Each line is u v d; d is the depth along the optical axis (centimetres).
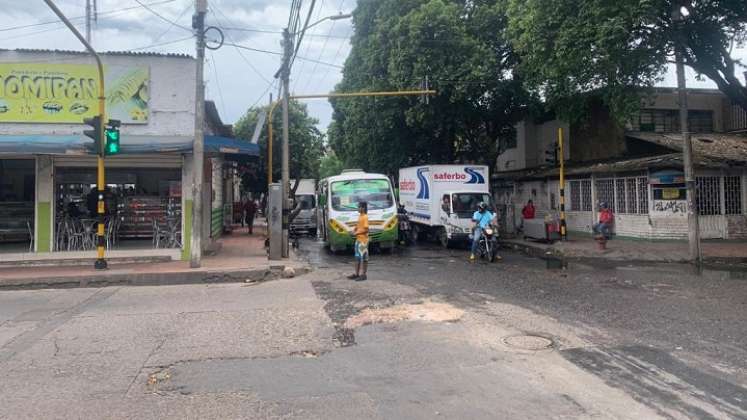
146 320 829
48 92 1420
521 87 2331
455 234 1953
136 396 514
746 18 1427
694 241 1514
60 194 1456
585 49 1315
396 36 2297
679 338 693
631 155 2191
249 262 1412
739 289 1062
